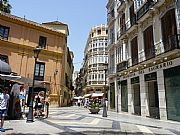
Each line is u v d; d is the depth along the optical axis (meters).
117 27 24.05
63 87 33.38
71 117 14.08
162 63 13.87
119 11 23.19
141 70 16.98
